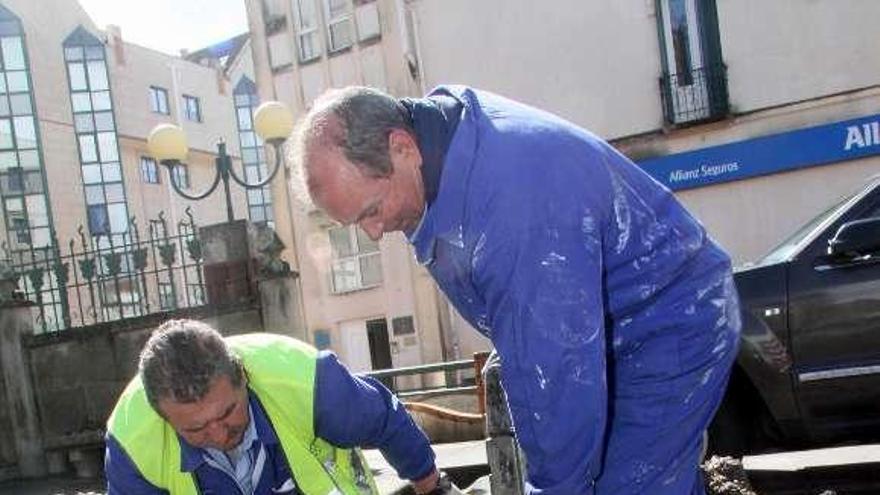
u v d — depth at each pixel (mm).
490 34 16422
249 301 8164
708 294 1842
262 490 2188
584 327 1567
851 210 3885
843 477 4098
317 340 19000
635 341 1830
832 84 13938
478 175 1567
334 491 2086
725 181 14688
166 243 8719
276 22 19734
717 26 14656
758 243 14539
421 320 17719
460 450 5594
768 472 4227
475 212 1570
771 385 3871
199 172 41094
